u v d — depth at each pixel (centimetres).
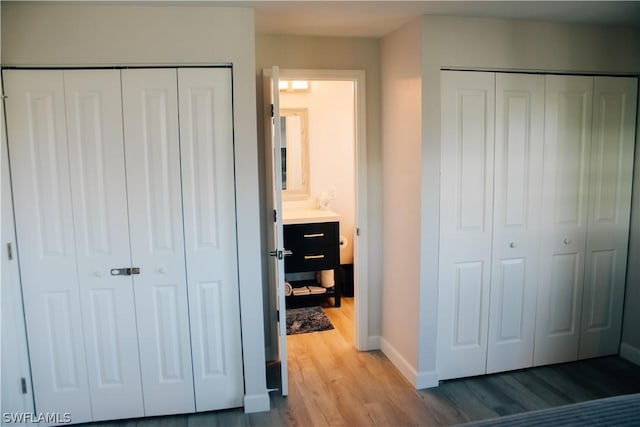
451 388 273
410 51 262
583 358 305
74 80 220
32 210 223
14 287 223
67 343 235
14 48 213
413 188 266
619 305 307
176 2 215
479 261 274
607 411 149
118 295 235
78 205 227
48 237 226
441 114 256
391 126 295
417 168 259
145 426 239
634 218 297
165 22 222
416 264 267
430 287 265
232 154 234
